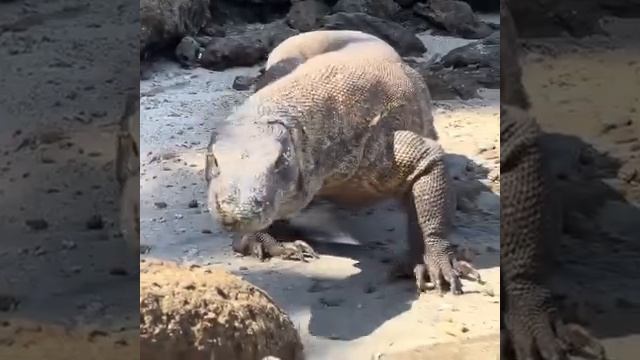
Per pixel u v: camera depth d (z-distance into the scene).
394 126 4.65
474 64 9.77
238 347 2.71
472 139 7.22
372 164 4.50
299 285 4.34
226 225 3.48
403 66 5.32
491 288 4.24
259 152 3.67
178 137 7.46
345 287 4.32
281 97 4.16
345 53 5.18
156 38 10.45
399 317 3.87
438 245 4.37
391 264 4.66
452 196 4.55
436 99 8.85
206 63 10.64
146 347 2.47
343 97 4.38
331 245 4.97
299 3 12.38
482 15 13.44
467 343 3.47
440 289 4.23
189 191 5.99
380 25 11.59
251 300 2.88
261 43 10.95
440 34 12.62
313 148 4.14
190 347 2.57
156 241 4.96
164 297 2.59
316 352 3.45
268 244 4.80
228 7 12.99
